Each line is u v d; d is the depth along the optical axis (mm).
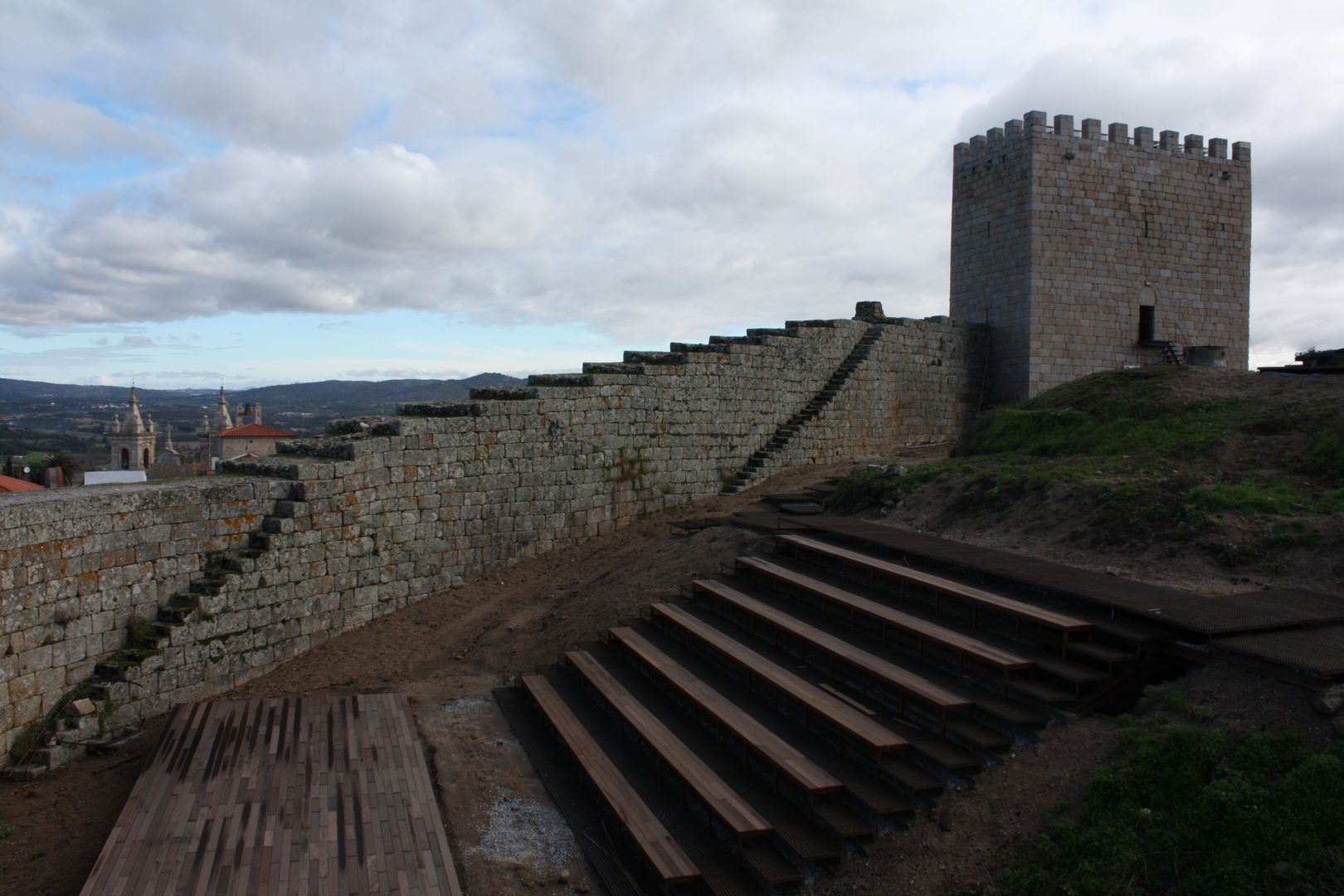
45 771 11211
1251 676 8500
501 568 19188
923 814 8406
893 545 13977
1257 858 6641
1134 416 18828
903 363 28469
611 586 16969
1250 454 14930
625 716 11258
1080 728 8914
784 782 9164
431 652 15578
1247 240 31812
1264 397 17906
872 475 19484
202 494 14148
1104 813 7578
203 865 8438
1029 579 11344
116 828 9039
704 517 20484
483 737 12156
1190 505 12883
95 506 12469
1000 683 9641
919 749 8945
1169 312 30750
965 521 15680
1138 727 8461
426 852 8852
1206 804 7152
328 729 11844
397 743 11469
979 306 31281
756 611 12922
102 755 11766
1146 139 30203
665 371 22406
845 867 8047
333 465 15953
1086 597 10328
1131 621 9820
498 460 19062
